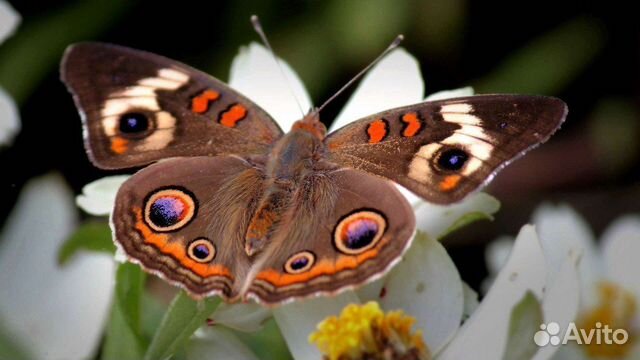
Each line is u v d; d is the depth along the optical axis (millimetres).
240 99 369
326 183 363
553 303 355
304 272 355
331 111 451
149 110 365
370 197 360
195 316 357
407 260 365
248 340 384
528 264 359
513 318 351
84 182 440
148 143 365
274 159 366
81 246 379
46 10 447
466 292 371
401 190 372
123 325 374
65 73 361
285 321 364
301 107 389
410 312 364
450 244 449
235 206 361
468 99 362
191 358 364
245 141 370
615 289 407
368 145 366
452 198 360
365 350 359
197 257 356
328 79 450
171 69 365
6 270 379
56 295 379
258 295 354
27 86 441
